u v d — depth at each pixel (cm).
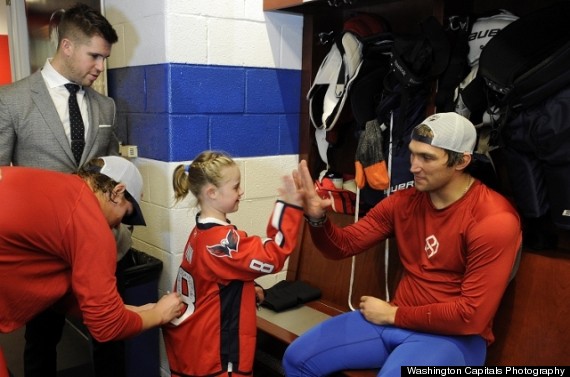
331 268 240
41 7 266
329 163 261
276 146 246
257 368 230
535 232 177
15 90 173
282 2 219
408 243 173
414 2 225
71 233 122
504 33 170
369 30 220
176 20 201
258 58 231
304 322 214
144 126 223
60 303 157
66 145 179
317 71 248
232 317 150
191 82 210
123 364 211
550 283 167
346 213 232
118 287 203
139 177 151
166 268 221
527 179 164
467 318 146
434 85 196
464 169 160
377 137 208
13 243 120
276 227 146
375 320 168
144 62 217
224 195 151
